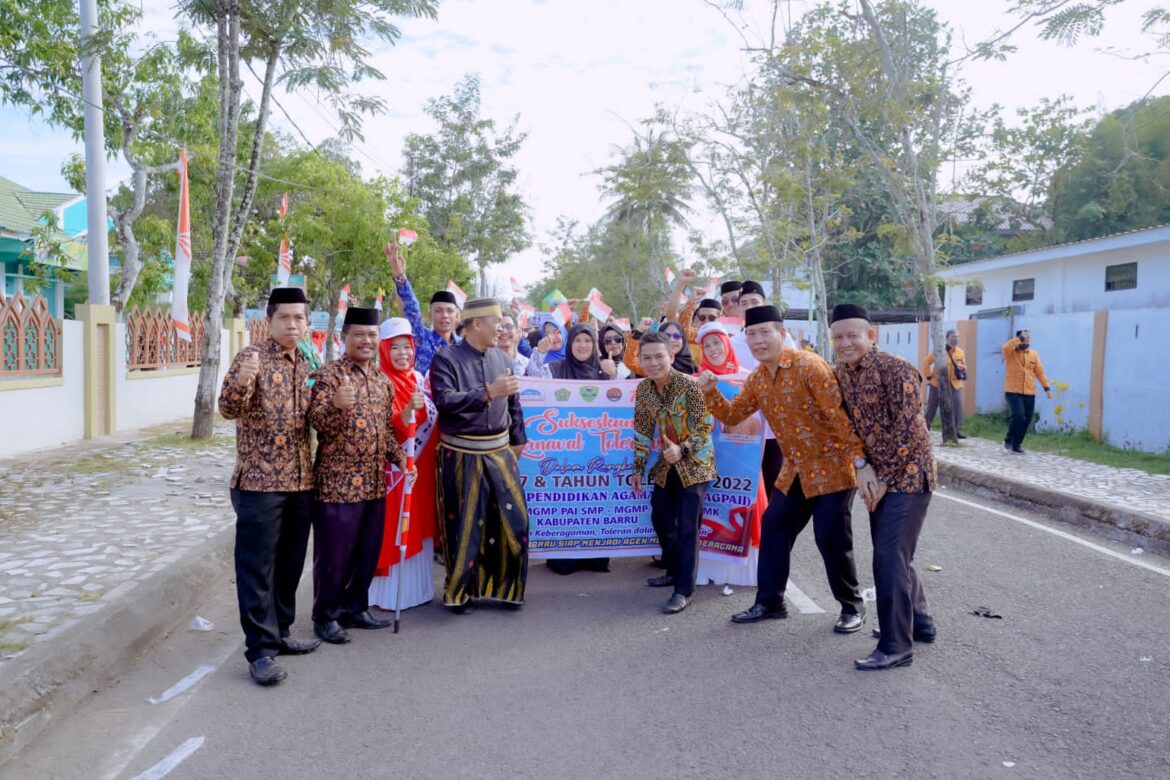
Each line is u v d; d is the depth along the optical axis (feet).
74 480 31.63
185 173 41.19
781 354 16.71
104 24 46.32
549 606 19.30
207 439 42.11
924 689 14.26
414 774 11.76
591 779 11.56
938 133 46.42
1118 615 17.88
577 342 23.31
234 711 13.91
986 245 93.61
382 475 17.28
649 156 68.39
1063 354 49.57
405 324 18.72
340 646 16.87
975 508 29.89
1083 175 77.36
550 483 21.33
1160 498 28.73
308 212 70.95
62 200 76.13
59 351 40.19
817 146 53.98
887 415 15.62
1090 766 11.64
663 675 15.11
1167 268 56.13
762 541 17.98
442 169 117.80
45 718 13.32
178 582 19.43
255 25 41.09
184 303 41.27
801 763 11.87
